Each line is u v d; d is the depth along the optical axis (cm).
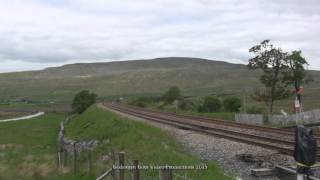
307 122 4694
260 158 2014
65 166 3275
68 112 14725
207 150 2438
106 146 3478
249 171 1761
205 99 7906
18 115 14588
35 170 3319
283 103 10631
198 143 2784
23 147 5853
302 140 918
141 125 4078
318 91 19262
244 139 2706
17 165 3853
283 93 5725
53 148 5697
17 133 8325
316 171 1598
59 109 16900
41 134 8056
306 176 923
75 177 2756
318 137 2666
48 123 10969
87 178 2592
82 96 13038
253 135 2919
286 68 5622
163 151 2256
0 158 4653
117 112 7006
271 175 1641
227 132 3319
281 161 1911
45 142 6600
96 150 3547
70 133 6888
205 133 3372
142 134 3189
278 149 2223
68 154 4128
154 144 2588
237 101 7519
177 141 2948
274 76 5709
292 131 3228
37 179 3141
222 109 7681
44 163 3772
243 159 2059
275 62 5659
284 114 4859
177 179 1561
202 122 4588
